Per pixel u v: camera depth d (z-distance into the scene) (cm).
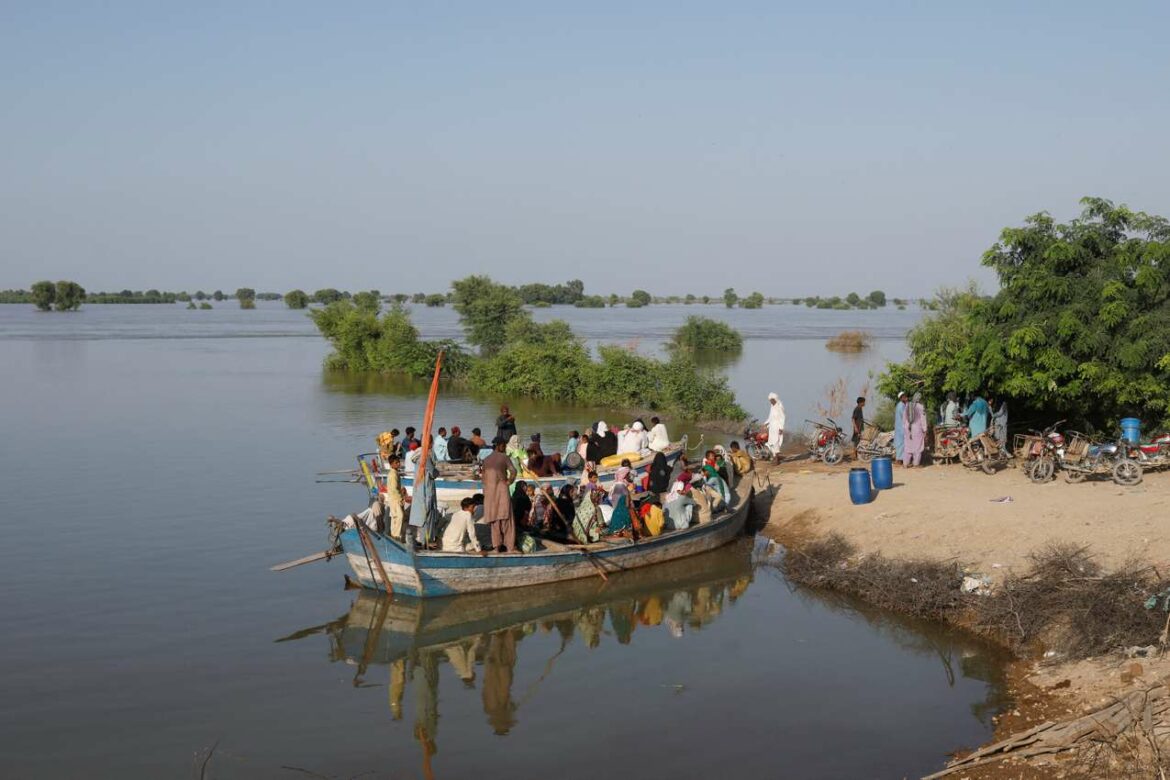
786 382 5253
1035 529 1639
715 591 1678
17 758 1029
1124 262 2180
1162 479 1900
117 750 1053
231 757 1043
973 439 2186
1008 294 2323
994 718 1137
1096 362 2127
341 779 999
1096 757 936
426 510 1630
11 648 1344
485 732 1116
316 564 1777
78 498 2281
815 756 1052
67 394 4619
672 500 1908
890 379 2639
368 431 3428
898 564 1614
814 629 1474
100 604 1534
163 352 7825
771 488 2262
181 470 2645
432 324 13712
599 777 1009
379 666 1318
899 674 1284
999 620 1380
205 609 1524
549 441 3225
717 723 1141
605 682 1268
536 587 1677
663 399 4094
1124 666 1155
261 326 13512
